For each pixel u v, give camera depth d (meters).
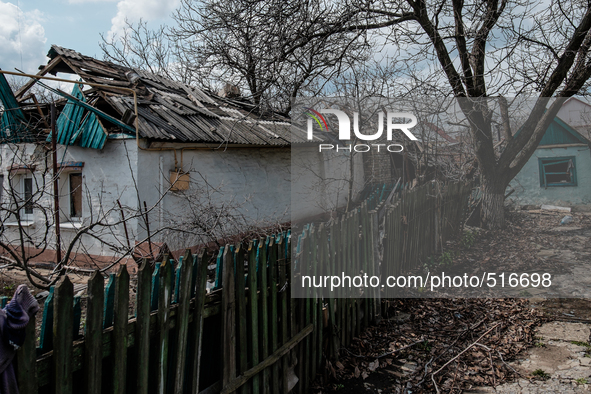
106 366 1.78
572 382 3.14
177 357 2.04
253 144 8.43
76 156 6.89
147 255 4.52
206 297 2.29
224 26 9.89
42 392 1.58
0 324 1.37
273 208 9.42
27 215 7.86
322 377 3.35
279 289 2.87
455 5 7.60
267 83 8.80
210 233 5.37
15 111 6.93
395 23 8.02
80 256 6.75
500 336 4.05
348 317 3.83
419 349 3.82
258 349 2.67
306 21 7.96
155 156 6.58
